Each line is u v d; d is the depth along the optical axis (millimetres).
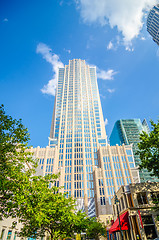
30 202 12664
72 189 88250
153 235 22328
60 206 21328
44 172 92312
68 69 152375
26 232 20656
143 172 107750
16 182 12203
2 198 12203
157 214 23609
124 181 85625
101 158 94312
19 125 14953
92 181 91875
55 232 21594
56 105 129625
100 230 44500
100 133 114938
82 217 27953
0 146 13180
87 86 141500
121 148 97375
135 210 24328
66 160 100125
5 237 23141
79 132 112812
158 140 20594
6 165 12492
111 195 81500
